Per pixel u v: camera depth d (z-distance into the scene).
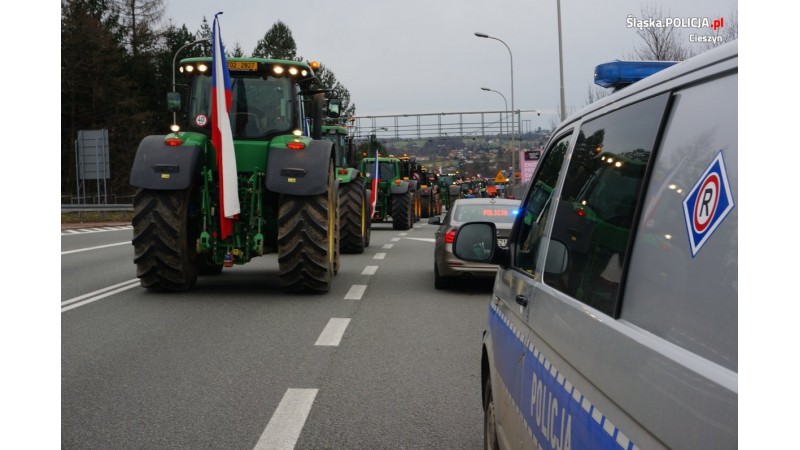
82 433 4.83
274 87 11.84
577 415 2.14
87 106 63.25
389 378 6.35
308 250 11.21
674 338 1.65
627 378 1.79
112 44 64.25
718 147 1.66
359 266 16.06
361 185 19.23
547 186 3.43
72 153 62.41
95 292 11.63
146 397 5.70
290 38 92.25
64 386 5.99
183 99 12.09
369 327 8.80
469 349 7.56
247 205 11.52
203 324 8.91
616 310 1.98
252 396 5.75
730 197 1.56
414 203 37.00
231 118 11.69
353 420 5.16
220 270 14.45
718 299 1.52
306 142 11.35
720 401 1.38
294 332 8.42
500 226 12.09
